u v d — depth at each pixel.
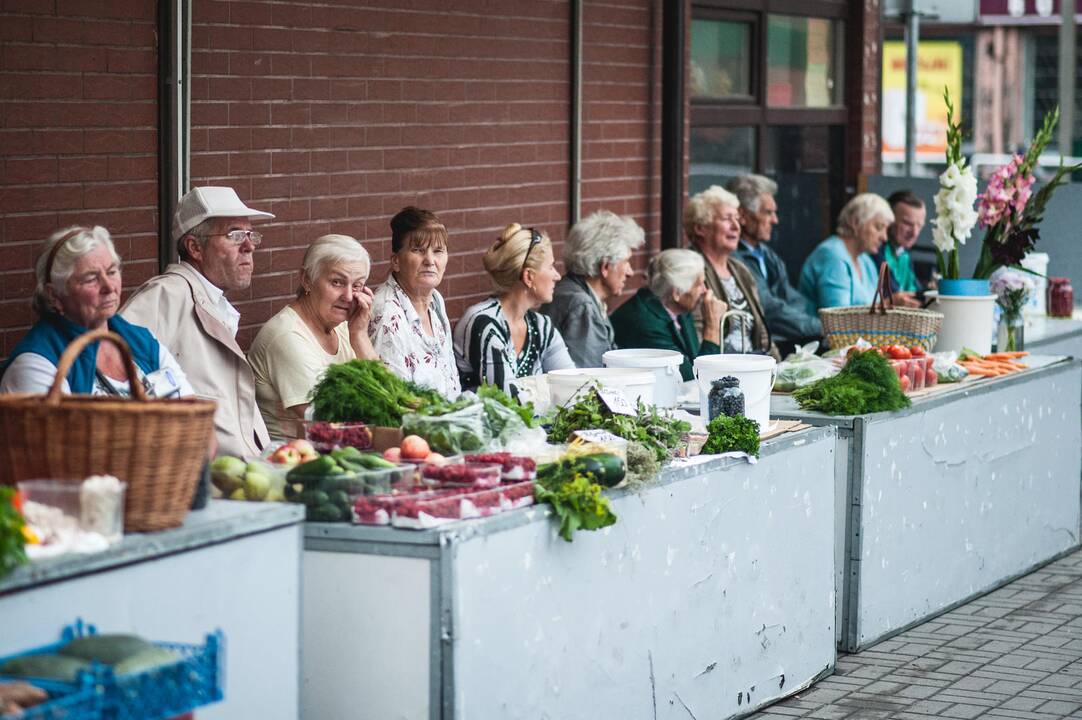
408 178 8.47
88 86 6.65
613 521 5.24
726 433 6.23
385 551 4.82
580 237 8.45
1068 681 6.91
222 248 6.28
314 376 6.51
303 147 7.77
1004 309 9.74
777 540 6.54
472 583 4.84
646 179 10.54
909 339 8.62
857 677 6.96
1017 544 8.80
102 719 3.60
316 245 6.61
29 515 3.92
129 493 4.07
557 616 5.26
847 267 10.82
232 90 7.35
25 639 3.77
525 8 9.27
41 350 5.39
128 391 5.62
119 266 5.56
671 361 7.06
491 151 9.09
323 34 7.83
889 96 26.98
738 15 11.59
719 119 11.51
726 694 6.25
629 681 5.66
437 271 7.21
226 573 4.28
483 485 5.11
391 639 4.85
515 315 7.82
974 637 7.61
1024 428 8.79
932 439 7.77
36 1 6.40
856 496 7.18
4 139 6.31
